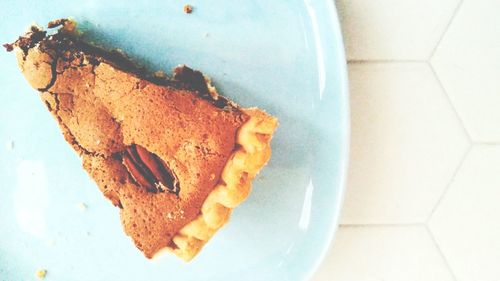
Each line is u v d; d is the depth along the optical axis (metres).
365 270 0.24
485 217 0.23
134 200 0.18
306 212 0.21
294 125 0.21
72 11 0.21
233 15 0.20
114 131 0.18
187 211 0.18
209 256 0.22
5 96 0.21
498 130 0.22
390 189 0.23
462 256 0.23
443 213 0.23
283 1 0.20
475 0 0.21
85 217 0.22
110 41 0.21
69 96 0.19
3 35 0.21
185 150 0.18
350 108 0.22
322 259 0.21
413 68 0.22
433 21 0.22
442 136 0.23
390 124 0.22
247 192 0.18
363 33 0.22
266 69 0.21
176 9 0.21
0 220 0.22
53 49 0.19
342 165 0.21
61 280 0.23
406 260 0.24
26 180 0.22
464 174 0.23
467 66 0.22
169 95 0.18
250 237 0.22
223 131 0.18
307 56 0.20
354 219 0.23
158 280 0.22
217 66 0.21
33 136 0.22
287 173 0.21
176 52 0.21
